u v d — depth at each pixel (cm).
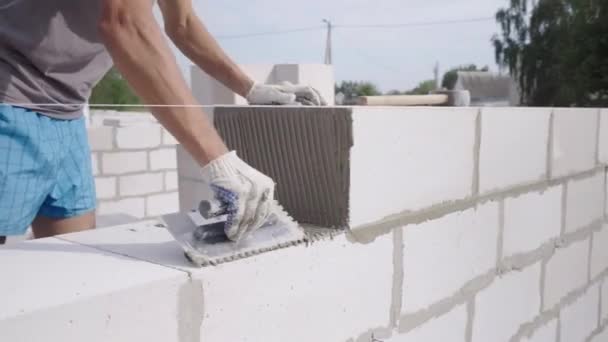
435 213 180
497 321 225
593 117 292
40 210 191
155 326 107
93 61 180
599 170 309
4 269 109
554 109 250
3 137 161
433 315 186
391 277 165
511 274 232
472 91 3378
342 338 150
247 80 184
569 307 292
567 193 274
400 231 166
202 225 123
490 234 214
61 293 97
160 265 114
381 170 155
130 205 560
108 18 111
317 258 139
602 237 324
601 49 1897
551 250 264
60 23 159
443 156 181
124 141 548
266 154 162
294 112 152
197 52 183
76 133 188
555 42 2175
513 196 226
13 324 88
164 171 583
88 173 199
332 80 395
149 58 112
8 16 158
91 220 204
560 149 261
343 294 148
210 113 203
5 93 160
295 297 134
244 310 123
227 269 118
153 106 116
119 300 101
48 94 171
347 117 142
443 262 187
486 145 203
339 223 148
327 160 147
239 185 119
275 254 129
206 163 119
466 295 203
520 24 2338
